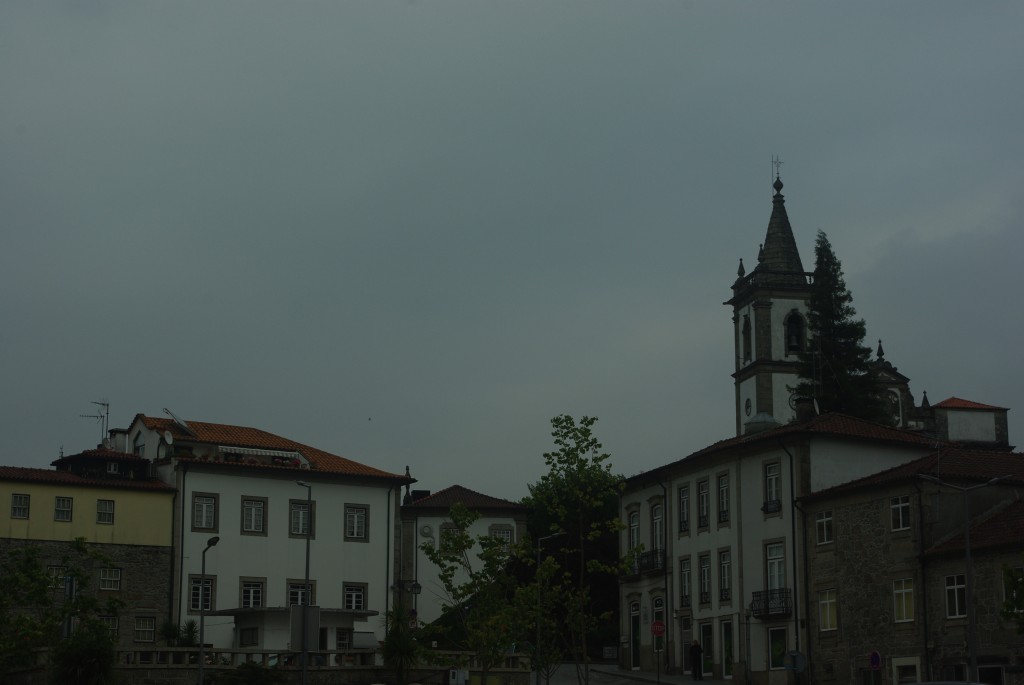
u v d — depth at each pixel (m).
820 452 62.97
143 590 69.06
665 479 73.56
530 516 90.31
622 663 75.94
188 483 71.31
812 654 60.44
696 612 69.31
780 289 100.06
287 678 52.16
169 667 50.38
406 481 77.19
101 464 71.12
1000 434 84.25
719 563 67.88
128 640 67.94
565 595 49.28
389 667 53.66
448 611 51.06
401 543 81.00
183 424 75.12
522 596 47.88
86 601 53.38
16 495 67.00
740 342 103.12
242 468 72.62
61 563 63.88
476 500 89.12
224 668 51.44
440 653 55.06
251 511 72.81
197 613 70.12
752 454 65.94
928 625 54.28
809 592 61.09
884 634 56.50
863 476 63.38
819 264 94.56
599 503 47.28
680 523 71.81
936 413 84.00
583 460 47.16
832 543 60.06
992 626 51.19
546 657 48.81
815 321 94.00
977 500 55.75
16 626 51.06
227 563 71.50
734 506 66.75
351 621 64.44
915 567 55.22
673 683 64.94
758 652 63.66
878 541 57.44
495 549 49.50
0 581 53.72
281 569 72.94
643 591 74.81
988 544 51.81
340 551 74.62
